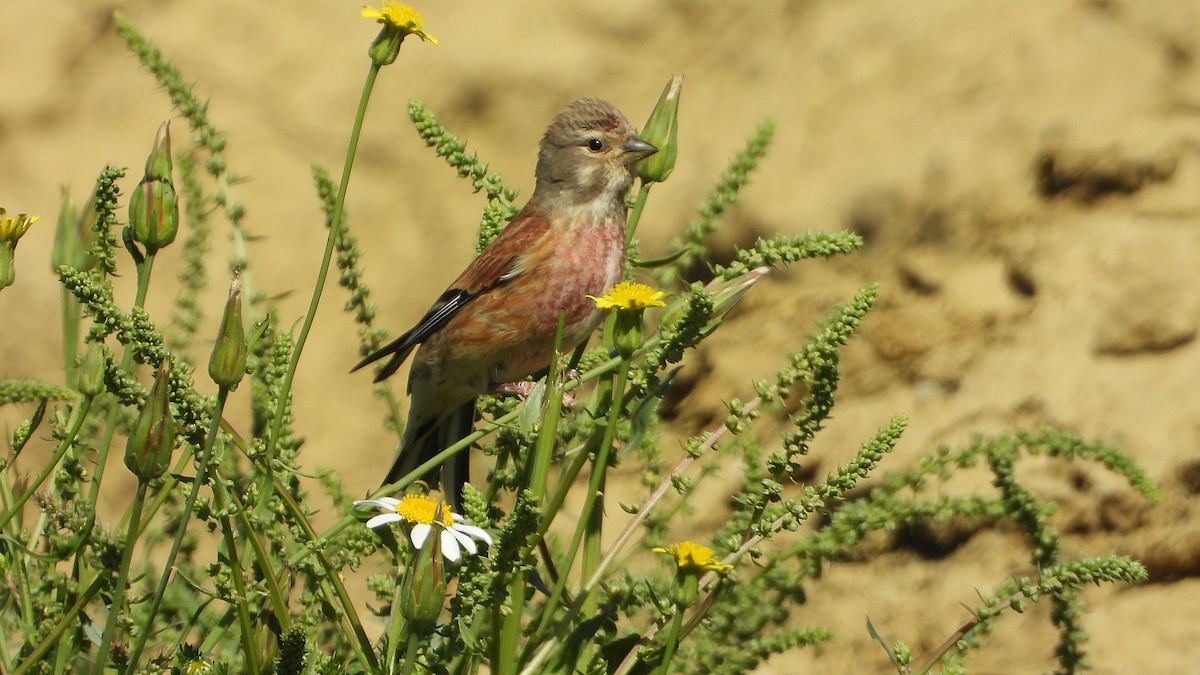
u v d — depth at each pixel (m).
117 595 4.42
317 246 12.45
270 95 12.56
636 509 5.33
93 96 12.73
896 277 11.25
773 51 11.93
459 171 6.77
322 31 12.66
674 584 4.61
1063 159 10.98
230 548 4.66
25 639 5.28
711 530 10.13
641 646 4.95
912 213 11.26
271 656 4.75
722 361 11.58
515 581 4.79
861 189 11.38
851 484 4.95
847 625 10.14
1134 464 6.11
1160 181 10.84
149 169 4.97
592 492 4.82
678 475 5.30
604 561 5.18
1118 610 9.53
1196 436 9.89
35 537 5.68
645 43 12.22
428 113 6.70
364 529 5.23
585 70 12.32
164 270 12.20
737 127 11.82
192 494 4.46
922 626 9.96
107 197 5.02
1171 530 9.61
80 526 5.39
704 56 12.06
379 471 12.21
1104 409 10.22
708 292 5.30
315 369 12.33
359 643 4.80
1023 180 11.09
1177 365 10.25
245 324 7.02
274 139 12.52
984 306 10.95
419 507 4.55
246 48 12.63
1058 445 6.23
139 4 12.80
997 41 11.42
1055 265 10.83
